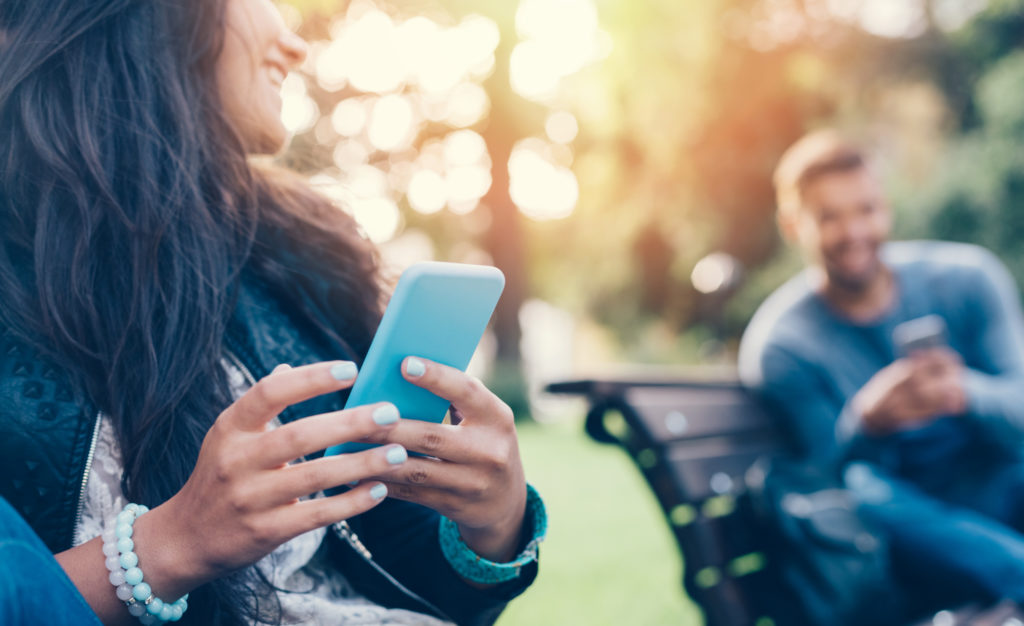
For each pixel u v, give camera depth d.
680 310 20.48
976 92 16.72
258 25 1.18
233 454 0.75
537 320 28.12
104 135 1.04
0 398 0.88
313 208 1.30
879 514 2.31
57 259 0.96
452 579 1.10
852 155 2.59
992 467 2.44
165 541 0.79
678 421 2.17
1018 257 14.89
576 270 22.45
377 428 0.77
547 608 3.16
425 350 0.84
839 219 2.54
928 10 18.00
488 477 0.89
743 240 19.27
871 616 2.06
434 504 0.92
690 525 2.06
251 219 1.15
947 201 15.51
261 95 1.20
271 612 0.99
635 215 19.84
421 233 21.23
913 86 17.72
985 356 2.58
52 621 0.66
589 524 4.77
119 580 0.79
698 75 17.31
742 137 18.53
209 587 0.94
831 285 2.60
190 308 1.00
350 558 1.13
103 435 0.94
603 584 3.48
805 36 18.39
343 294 1.26
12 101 1.03
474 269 0.84
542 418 14.85
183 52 1.10
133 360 0.96
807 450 2.55
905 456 2.46
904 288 2.62
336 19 13.86
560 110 19.78
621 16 16.47
